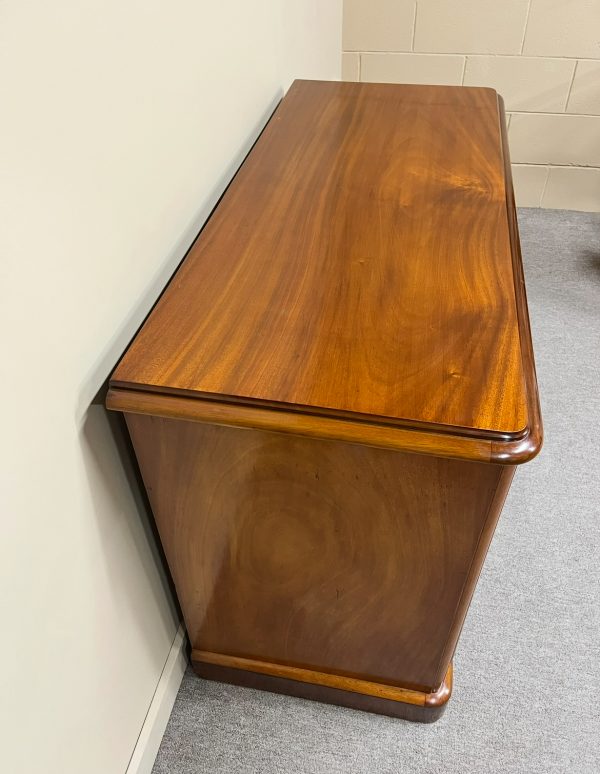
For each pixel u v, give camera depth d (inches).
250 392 24.8
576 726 41.3
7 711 22.7
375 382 24.9
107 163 24.9
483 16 77.2
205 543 32.9
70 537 25.8
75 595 26.9
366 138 42.4
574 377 64.6
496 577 48.9
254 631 38.5
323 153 40.7
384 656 37.4
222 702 42.6
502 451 23.2
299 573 33.2
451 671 41.2
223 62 36.8
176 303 29.0
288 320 27.9
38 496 22.9
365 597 33.5
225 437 27.0
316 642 37.9
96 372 26.2
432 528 28.5
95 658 29.9
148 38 27.0
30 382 21.5
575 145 84.7
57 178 21.6
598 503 53.7
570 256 80.9
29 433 21.8
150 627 37.1
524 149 86.2
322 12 64.8
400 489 27.1
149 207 29.4
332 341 26.8
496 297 28.8
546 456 57.2
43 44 19.9
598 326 70.5
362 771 39.7
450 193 36.4
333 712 42.1
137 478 32.3
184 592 36.8
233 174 41.8
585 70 78.8
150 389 25.3
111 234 26.0
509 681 43.4
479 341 26.6
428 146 41.3
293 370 25.6
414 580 31.6
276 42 47.9
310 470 27.5
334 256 31.6
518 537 51.4
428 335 26.9
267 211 35.2
